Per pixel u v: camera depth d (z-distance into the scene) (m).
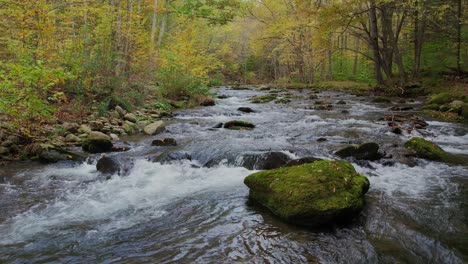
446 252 3.54
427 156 6.89
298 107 15.42
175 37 19.86
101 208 4.74
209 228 4.08
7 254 3.51
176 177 6.08
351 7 19.39
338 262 3.34
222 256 3.43
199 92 16.86
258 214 4.46
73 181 5.85
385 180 5.70
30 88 6.64
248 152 6.98
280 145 7.84
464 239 3.78
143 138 8.93
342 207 4.01
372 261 3.37
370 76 32.53
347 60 38.09
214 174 6.22
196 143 8.20
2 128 7.32
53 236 3.91
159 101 14.23
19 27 9.66
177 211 4.62
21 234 3.96
